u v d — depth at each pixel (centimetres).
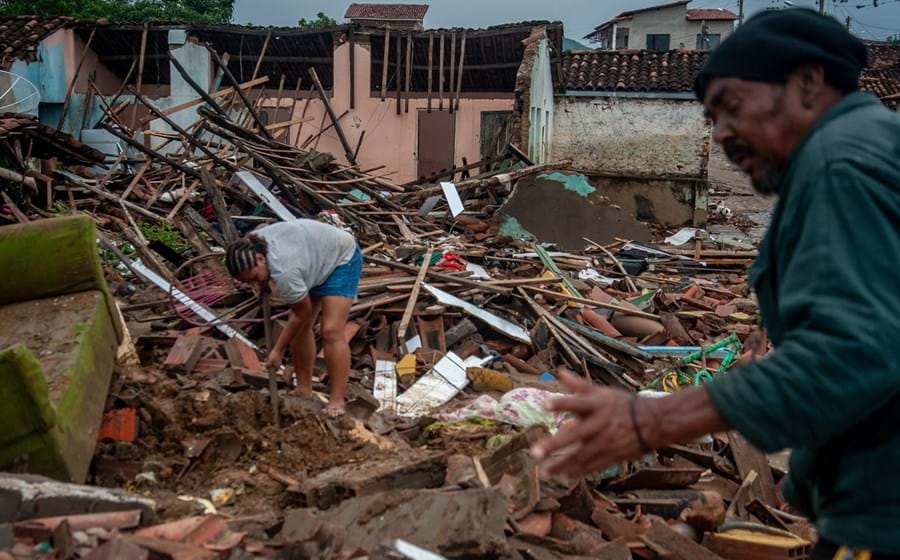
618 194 2041
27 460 379
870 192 168
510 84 2330
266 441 485
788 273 176
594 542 384
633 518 465
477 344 827
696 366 870
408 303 829
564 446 174
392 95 2175
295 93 2273
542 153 1902
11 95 1700
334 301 567
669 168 2023
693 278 1323
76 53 2092
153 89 2344
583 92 2030
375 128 2144
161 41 2144
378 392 676
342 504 361
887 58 3556
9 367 367
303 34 2092
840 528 186
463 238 1382
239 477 453
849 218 167
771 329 203
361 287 857
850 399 157
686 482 506
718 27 4678
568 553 370
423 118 2141
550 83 1986
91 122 2036
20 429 375
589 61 2147
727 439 601
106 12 3000
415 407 650
